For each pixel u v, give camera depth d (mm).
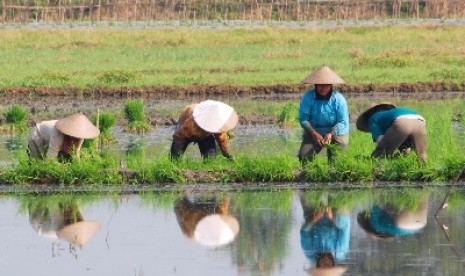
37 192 34438
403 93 68000
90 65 81125
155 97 67938
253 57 85188
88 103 65250
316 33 99875
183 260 24828
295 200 32125
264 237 27031
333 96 35844
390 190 33531
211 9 133875
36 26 115688
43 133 35594
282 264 24156
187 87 68500
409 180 35031
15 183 35812
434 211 30062
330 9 132500
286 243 26234
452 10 128375
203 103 36156
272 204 31547
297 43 95000
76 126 34344
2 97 67938
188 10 132750
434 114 52656
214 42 96000
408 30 101562
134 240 27094
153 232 27969
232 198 32656
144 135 50906
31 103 65562
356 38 96875
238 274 23391
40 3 131750
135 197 33250
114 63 82500
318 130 36125
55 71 75375
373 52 86188
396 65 78438
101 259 25125
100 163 36562
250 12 132875
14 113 53188
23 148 46031
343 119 35812
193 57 85812
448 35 97562
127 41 96875
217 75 73625
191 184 35469
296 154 42344
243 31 101812
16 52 90250
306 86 68812
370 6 130125
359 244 26016
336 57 84062
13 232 28312
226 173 35688
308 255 24953
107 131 47781
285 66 78625
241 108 60875
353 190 33719
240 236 27219
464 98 64438
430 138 42188
